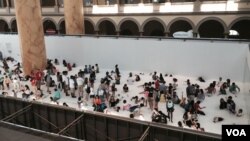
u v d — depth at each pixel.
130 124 7.50
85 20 24.25
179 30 22.67
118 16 22.58
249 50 11.88
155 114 10.48
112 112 11.45
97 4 24.02
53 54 19.08
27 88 14.11
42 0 27.44
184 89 13.28
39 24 16.55
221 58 13.75
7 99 9.69
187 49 14.48
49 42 18.91
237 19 18.06
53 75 16.58
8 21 26.69
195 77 14.62
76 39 17.88
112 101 11.99
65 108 8.52
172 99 11.97
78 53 18.12
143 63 15.94
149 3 21.11
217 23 21.88
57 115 8.84
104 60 17.23
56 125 8.96
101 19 23.42
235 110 10.98
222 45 13.57
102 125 8.06
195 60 14.41
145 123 7.09
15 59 20.53
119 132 7.84
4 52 20.94
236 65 13.46
